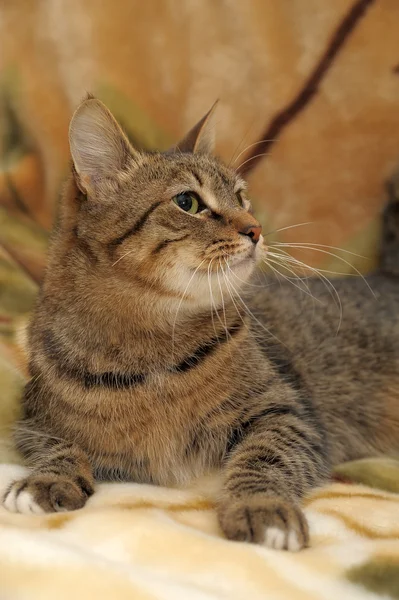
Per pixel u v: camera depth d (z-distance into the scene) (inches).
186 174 41.9
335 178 53.2
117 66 54.1
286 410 42.6
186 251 41.1
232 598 35.2
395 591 35.9
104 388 41.2
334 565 36.6
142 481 42.3
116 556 36.7
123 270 40.9
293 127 53.2
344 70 52.7
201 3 53.2
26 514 38.9
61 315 41.9
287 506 38.6
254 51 53.1
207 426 42.1
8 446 42.6
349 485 41.9
